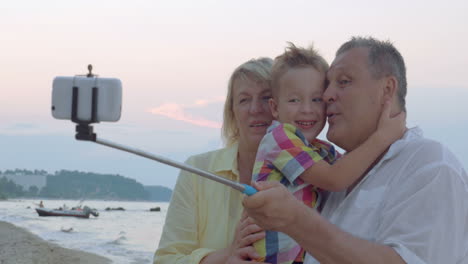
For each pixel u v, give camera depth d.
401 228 2.03
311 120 2.71
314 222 1.92
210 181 3.16
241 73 3.09
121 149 1.56
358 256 1.92
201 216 3.13
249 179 3.17
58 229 40.19
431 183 2.03
